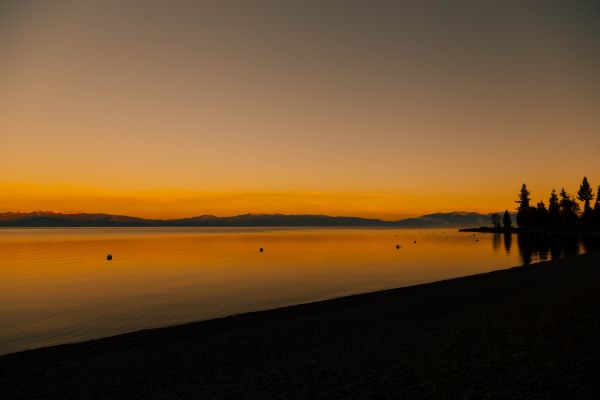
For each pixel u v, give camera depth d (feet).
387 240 451.12
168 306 93.30
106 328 74.18
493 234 630.33
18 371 48.32
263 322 72.79
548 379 35.88
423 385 37.24
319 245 347.15
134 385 42.06
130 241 422.41
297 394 37.29
